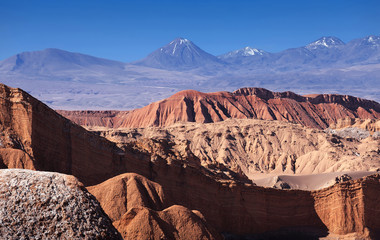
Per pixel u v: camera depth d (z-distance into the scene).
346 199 110.50
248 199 103.00
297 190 109.31
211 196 98.50
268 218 104.50
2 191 25.89
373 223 112.00
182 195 93.69
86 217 26.47
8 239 24.67
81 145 81.38
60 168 76.31
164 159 94.94
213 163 134.12
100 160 84.75
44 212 25.83
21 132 71.69
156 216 64.94
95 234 26.16
